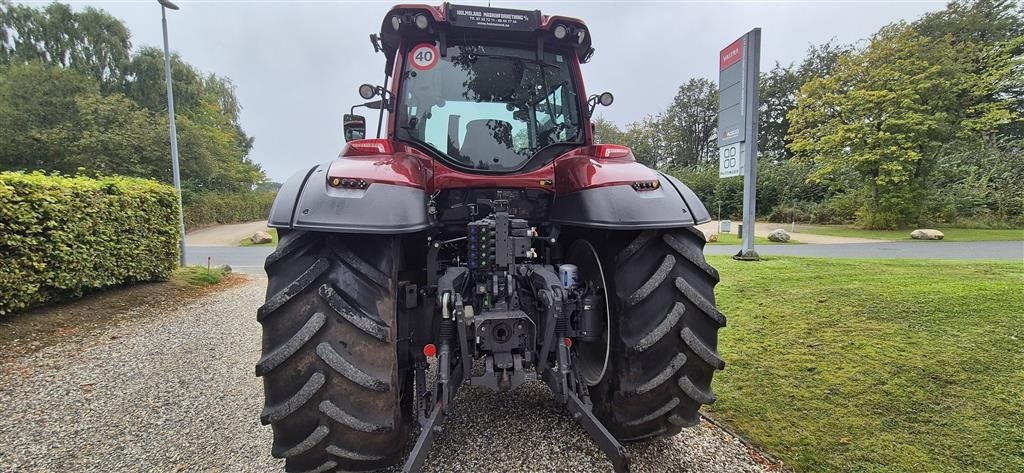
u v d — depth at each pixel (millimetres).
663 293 2100
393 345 1869
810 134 22719
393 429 1856
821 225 23344
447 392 2012
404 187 1928
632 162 2475
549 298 2104
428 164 2543
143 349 4766
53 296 6082
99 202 6672
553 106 2795
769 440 2441
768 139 42438
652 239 2162
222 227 28984
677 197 2186
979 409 2568
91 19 34406
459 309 2018
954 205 19688
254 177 40875
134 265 7461
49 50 34156
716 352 2127
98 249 6629
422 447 1855
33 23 34312
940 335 3582
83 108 25734
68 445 2766
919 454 2252
